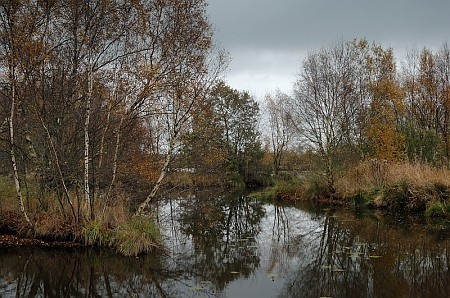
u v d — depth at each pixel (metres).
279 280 10.72
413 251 13.27
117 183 15.63
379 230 16.70
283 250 13.94
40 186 14.46
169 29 14.50
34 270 11.32
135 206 15.87
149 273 11.27
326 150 25.62
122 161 15.45
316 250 13.86
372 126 27.22
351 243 14.65
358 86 29.03
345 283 10.38
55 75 14.45
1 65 13.26
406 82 30.78
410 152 26.38
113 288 10.14
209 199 25.12
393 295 9.48
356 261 12.31
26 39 12.80
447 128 29.08
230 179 37.78
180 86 14.51
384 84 28.12
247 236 16.38
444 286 10.03
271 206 25.44
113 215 13.76
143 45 14.40
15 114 14.44
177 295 9.61
